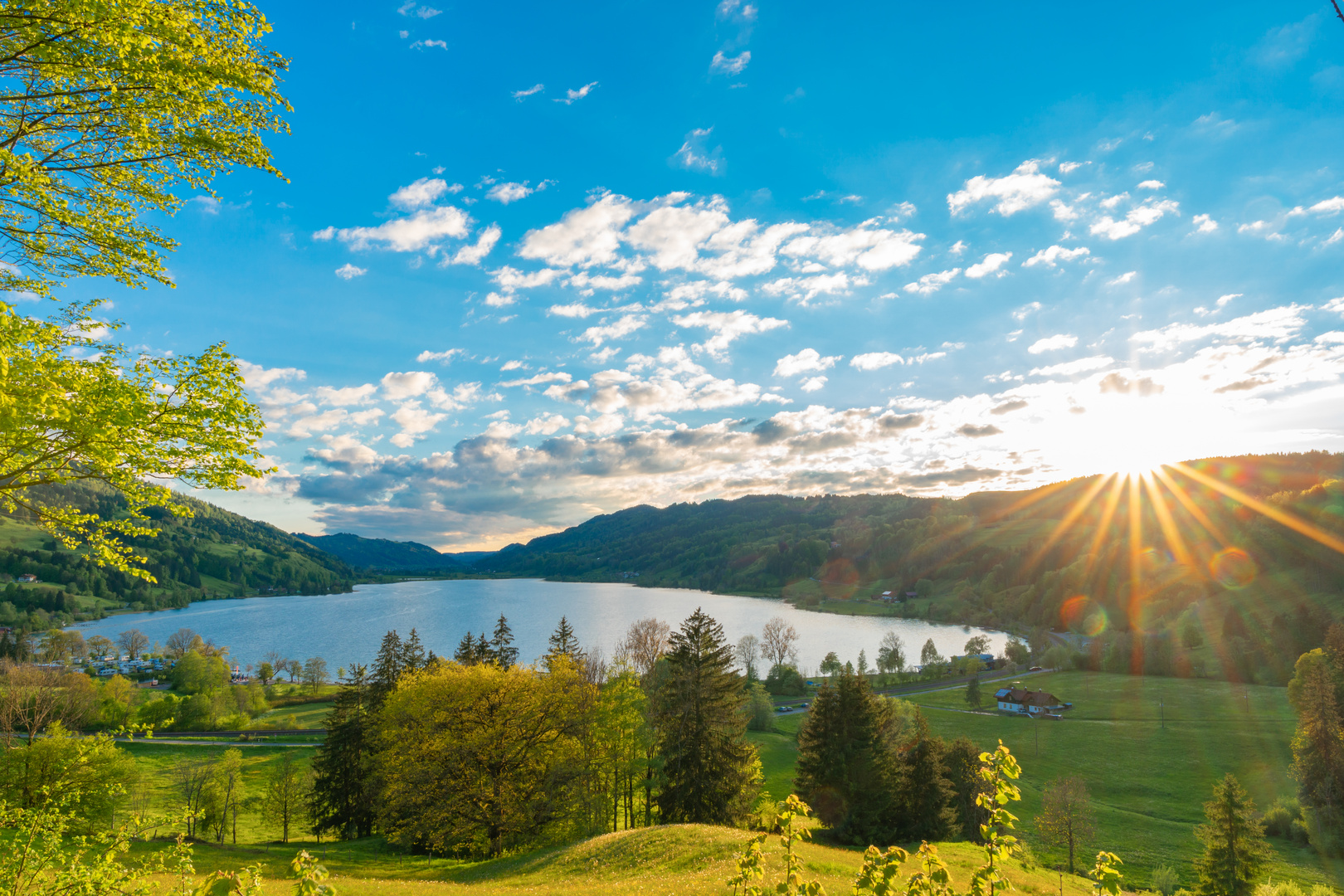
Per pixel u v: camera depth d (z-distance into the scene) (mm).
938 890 6844
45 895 10359
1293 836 58125
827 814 44094
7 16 8703
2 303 8508
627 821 47125
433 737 40844
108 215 10984
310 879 6023
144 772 71688
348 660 164250
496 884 25562
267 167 11336
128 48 9312
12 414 8258
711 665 41875
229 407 10195
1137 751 87000
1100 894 5570
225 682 132250
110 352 10586
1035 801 69875
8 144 9797
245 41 10914
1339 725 60094
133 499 10859
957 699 128125
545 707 41062
